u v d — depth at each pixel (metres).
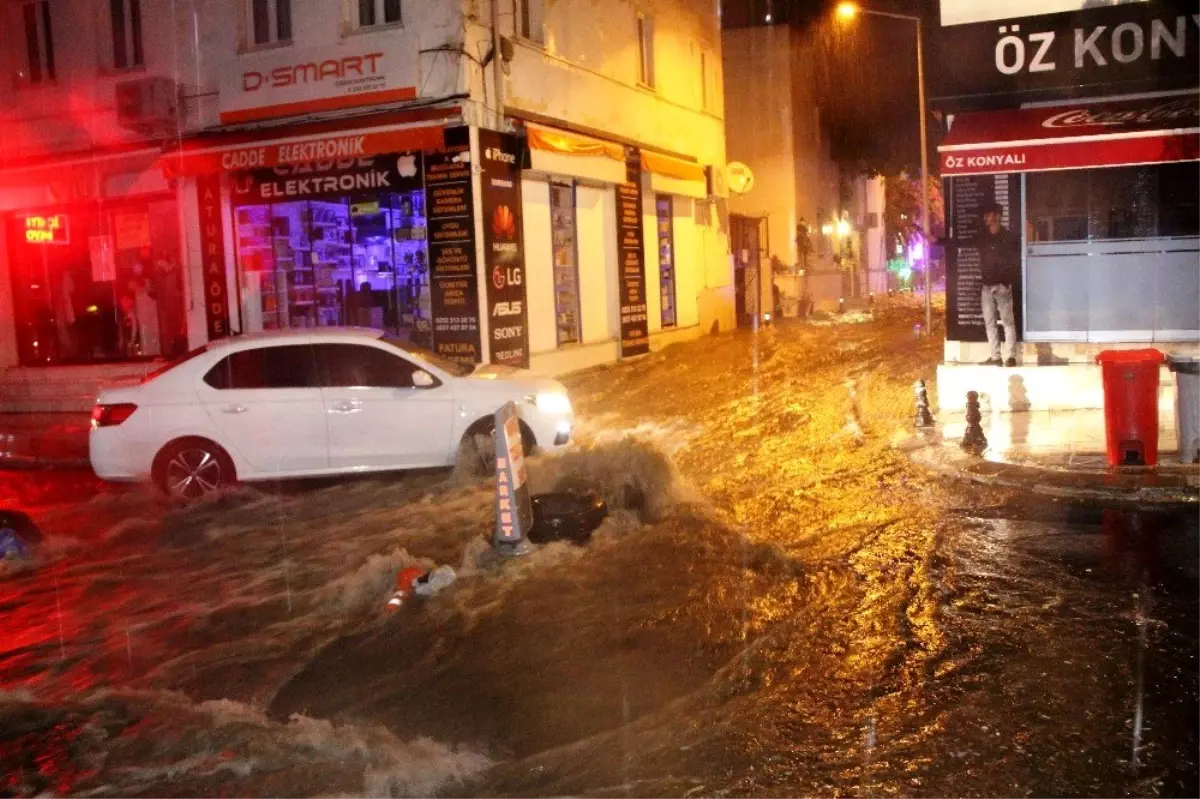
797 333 28.78
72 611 7.22
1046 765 4.39
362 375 10.73
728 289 30.36
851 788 4.26
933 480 10.03
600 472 9.12
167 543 8.94
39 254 20.34
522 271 18.25
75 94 19.61
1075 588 6.68
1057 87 13.53
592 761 4.57
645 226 24.48
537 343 19.42
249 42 18.06
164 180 18.83
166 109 18.30
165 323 19.50
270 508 10.01
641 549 7.82
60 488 12.38
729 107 38.53
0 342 20.53
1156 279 13.12
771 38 37.94
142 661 6.16
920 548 7.74
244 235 18.55
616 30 22.73
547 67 19.52
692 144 27.80
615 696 5.27
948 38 13.84
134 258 19.56
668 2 25.91
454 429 10.71
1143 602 6.36
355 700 5.38
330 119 17.38
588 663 5.70
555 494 8.55
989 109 13.80
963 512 8.79
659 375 19.81
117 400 10.55
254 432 10.46
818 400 15.73
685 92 27.28
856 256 48.22
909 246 63.41
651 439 12.94
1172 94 13.20
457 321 17.14
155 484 10.48
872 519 8.67
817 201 42.25
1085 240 13.32
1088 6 13.33
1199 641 5.71
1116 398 9.68
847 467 10.84
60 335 20.38
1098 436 11.32
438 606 6.72
